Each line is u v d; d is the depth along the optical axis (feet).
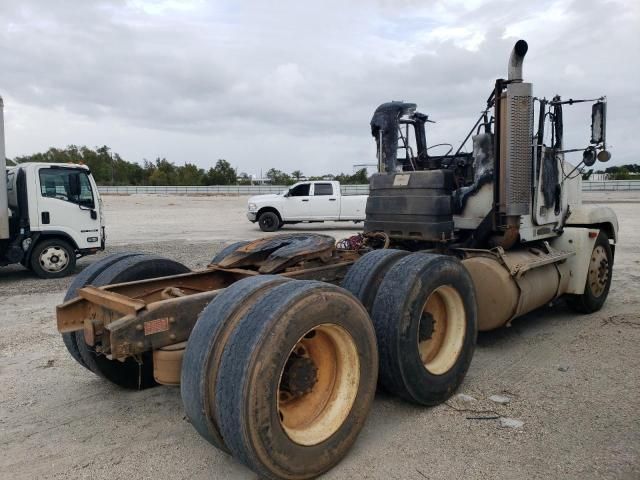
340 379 11.56
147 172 278.87
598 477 10.90
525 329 21.66
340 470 11.25
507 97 18.30
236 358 9.61
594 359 17.97
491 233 19.65
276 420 9.84
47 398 15.31
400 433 12.89
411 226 19.49
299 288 10.46
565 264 22.27
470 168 21.86
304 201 70.54
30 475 11.28
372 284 13.78
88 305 13.28
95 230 37.91
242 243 18.89
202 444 12.56
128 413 14.30
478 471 11.19
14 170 36.27
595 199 125.59
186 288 15.53
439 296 14.83
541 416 13.73
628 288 29.12
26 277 36.58
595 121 21.04
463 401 14.69
